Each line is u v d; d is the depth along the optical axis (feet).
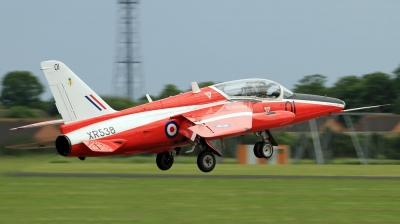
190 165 345.31
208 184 210.18
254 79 253.24
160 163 250.78
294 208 162.40
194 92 242.17
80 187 200.44
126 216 150.82
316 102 260.83
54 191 191.01
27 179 226.58
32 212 156.15
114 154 225.97
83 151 215.51
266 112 246.27
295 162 388.57
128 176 241.55
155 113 230.07
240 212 156.35
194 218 148.56
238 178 233.35
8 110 510.58
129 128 221.87
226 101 244.22
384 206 166.40
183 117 232.53
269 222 144.56
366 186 208.54
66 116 215.51
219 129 224.94
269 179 230.27
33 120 417.08
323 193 189.47
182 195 182.70
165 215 152.25
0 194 184.55
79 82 218.38
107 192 188.65
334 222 145.07
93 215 152.15
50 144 231.91
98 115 220.64
